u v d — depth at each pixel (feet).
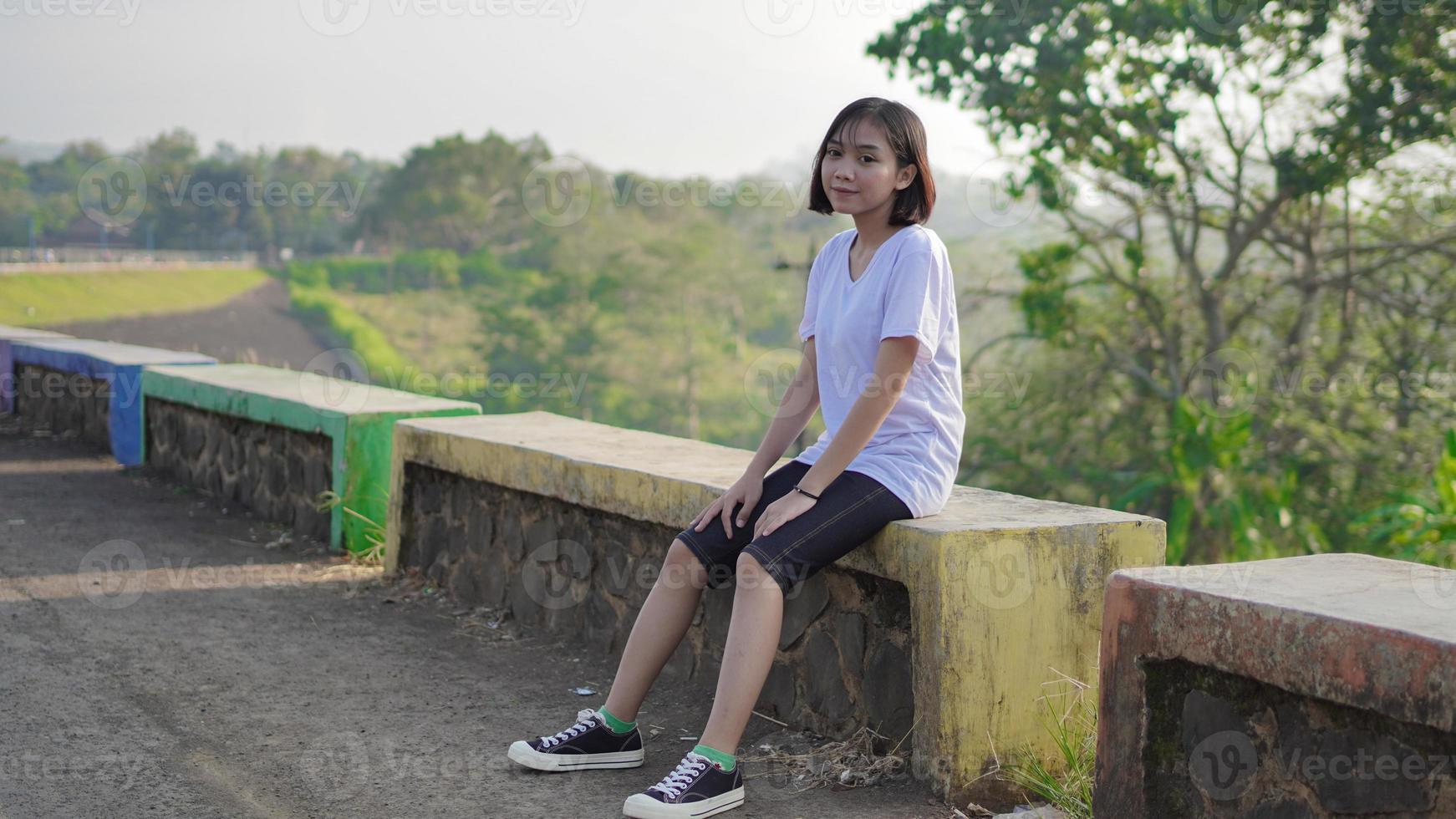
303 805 7.40
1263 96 34.40
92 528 16.30
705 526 8.13
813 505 7.55
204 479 19.38
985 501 8.88
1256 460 34.01
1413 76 31.14
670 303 136.26
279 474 17.08
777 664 9.31
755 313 138.21
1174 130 35.73
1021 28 35.42
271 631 11.57
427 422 13.76
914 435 7.95
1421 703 5.13
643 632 8.07
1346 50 32.17
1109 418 40.93
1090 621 8.02
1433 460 33.96
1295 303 36.99
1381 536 23.30
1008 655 7.72
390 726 8.96
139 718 8.97
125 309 108.37
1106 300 40.91
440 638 11.46
